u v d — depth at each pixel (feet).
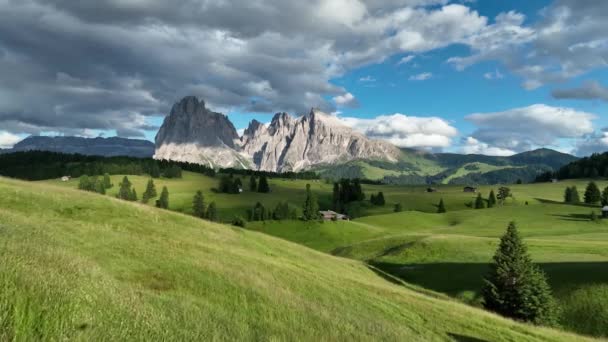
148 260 70.74
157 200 631.15
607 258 237.45
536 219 491.31
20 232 56.70
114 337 26.96
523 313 162.50
